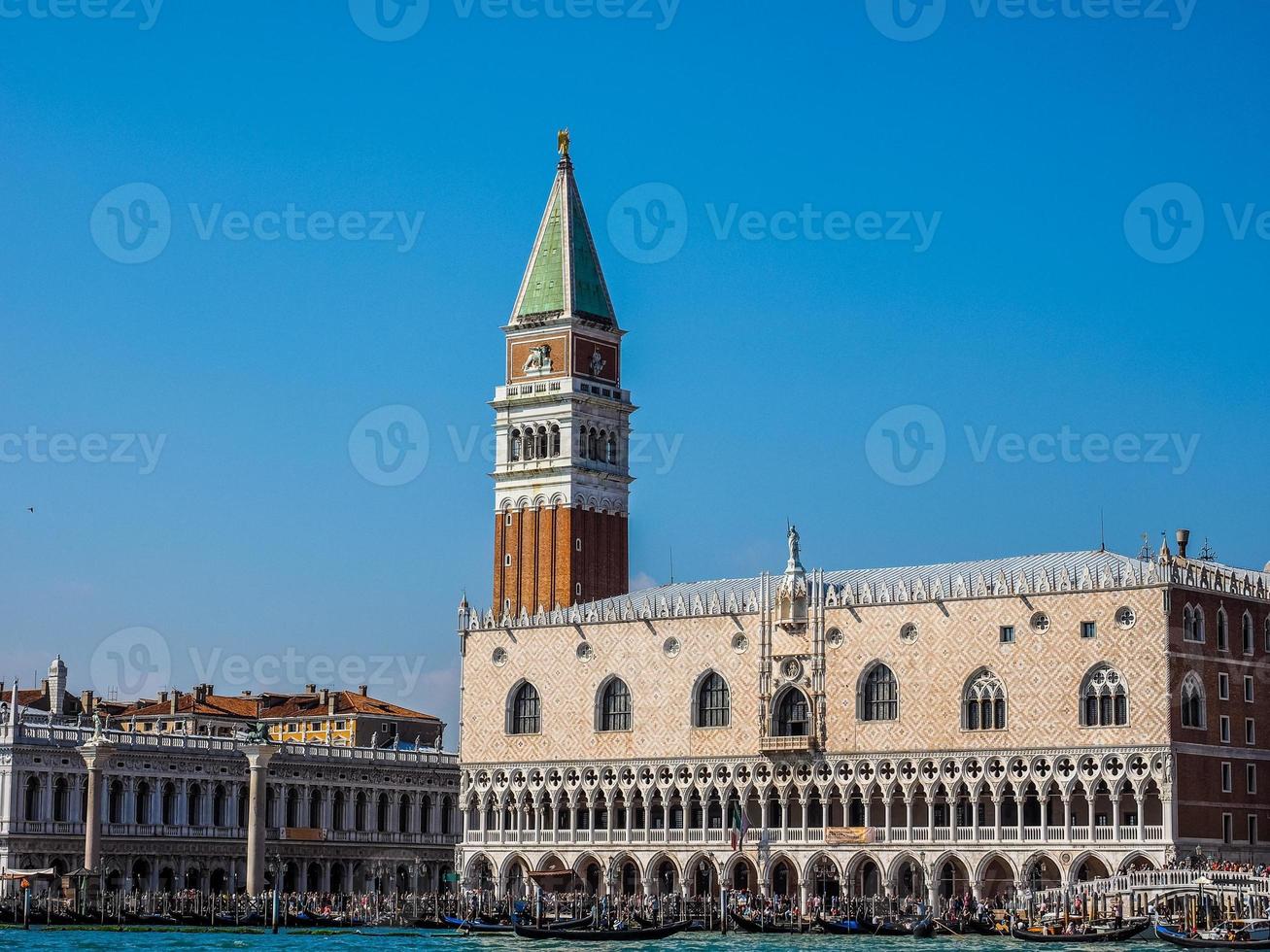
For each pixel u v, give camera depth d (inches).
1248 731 7657.5
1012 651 7696.9
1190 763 7386.8
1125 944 6422.2
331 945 6835.6
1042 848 7524.6
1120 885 7027.6
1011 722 7662.4
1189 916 6707.7
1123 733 7406.5
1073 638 7564.0
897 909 7657.5
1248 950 6072.8
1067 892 7165.4
